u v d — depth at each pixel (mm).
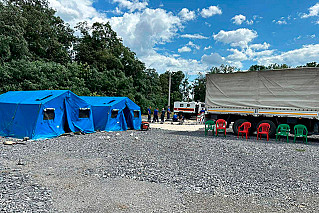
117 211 4121
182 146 10664
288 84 13578
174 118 27516
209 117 16234
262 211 4297
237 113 15188
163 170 6695
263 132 13312
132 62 46781
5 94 15875
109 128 16219
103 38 44719
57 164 7062
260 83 14430
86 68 36812
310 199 4906
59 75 29375
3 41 23984
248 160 8250
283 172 6828
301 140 13844
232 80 15391
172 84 79750
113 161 7594
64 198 4602
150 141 11867
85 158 7934
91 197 4699
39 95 13781
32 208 4086
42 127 12211
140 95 43656
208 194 5055
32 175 5938
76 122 14406
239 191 5270
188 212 4168
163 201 4617
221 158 8461
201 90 71312
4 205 4125
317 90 12750
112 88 38969
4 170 6223
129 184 5527
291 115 13445
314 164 7852
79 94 30062
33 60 31016
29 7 33688
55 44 35000
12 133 12344
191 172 6590
